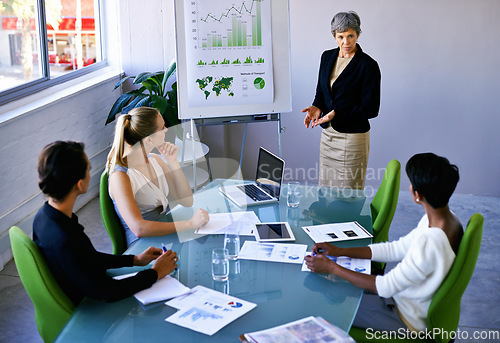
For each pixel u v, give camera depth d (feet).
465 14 14.47
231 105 12.71
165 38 15.70
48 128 12.75
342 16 11.60
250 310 5.79
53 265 6.09
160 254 7.02
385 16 14.76
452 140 15.42
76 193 6.14
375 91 11.84
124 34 15.83
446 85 15.05
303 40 15.23
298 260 6.93
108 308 5.87
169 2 15.37
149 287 6.21
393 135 15.62
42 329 6.51
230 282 6.39
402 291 6.48
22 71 12.63
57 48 14.01
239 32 12.40
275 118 13.12
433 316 6.39
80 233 6.11
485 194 15.64
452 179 6.10
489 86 14.89
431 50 14.84
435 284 6.26
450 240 6.30
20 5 12.37
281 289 6.24
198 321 5.59
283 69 12.73
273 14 12.46
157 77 15.10
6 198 11.36
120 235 8.52
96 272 5.99
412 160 6.32
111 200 8.42
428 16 14.61
